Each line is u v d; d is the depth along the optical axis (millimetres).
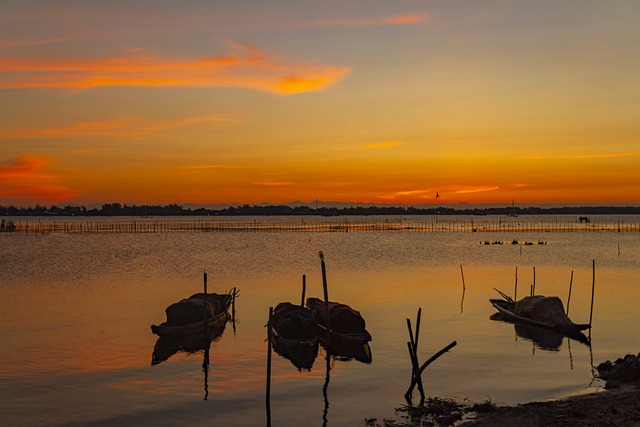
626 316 38375
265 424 19891
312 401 22094
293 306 34844
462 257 88625
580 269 70312
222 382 24656
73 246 113500
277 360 28156
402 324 36156
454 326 35469
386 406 21297
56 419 20391
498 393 22422
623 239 138875
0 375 25469
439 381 24203
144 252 98875
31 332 34375
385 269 70812
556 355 28359
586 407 19562
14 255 91938
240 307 43594
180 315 33562
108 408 21453
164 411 21188
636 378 23172
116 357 28688
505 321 37031
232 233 170875
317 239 140125
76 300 46812
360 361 27750
